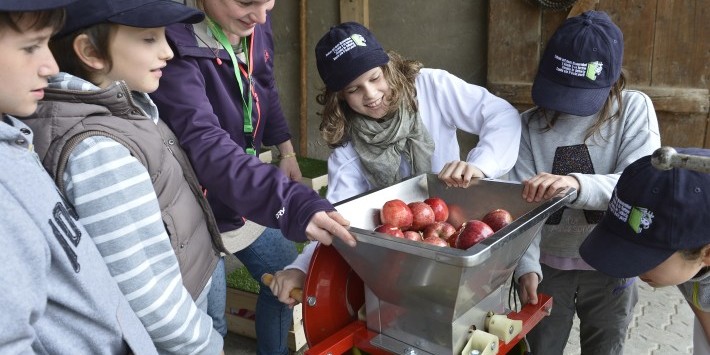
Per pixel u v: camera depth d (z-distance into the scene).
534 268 1.60
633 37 3.57
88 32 1.11
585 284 1.83
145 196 1.08
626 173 1.19
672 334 2.74
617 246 1.17
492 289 1.25
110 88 1.07
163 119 1.40
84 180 1.01
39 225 0.84
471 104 1.78
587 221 1.74
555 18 3.73
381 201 1.44
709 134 3.53
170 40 1.40
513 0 3.81
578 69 1.61
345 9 4.52
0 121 0.85
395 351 1.21
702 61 3.43
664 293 3.10
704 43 3.39
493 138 1.66
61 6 0.86
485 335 1.16
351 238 1.12
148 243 1.08
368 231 1.11
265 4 1.50
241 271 2.82
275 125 2.21
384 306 1.24
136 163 1.07
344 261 1.29
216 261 1.42
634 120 1.69
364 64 1.55
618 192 1.19
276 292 1.36
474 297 1.16
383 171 1.74
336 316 1.30
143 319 1.09
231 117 1.63
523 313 1.35
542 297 1.42
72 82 1.04
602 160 1.74
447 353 1.17
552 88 1.66
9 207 0.79
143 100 1.23
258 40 1.78
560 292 1.86
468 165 1.53
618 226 1.18
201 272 1.34
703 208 1.07
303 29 4.72
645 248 1.13
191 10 1.17
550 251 1.81
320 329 1.28
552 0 3.68
